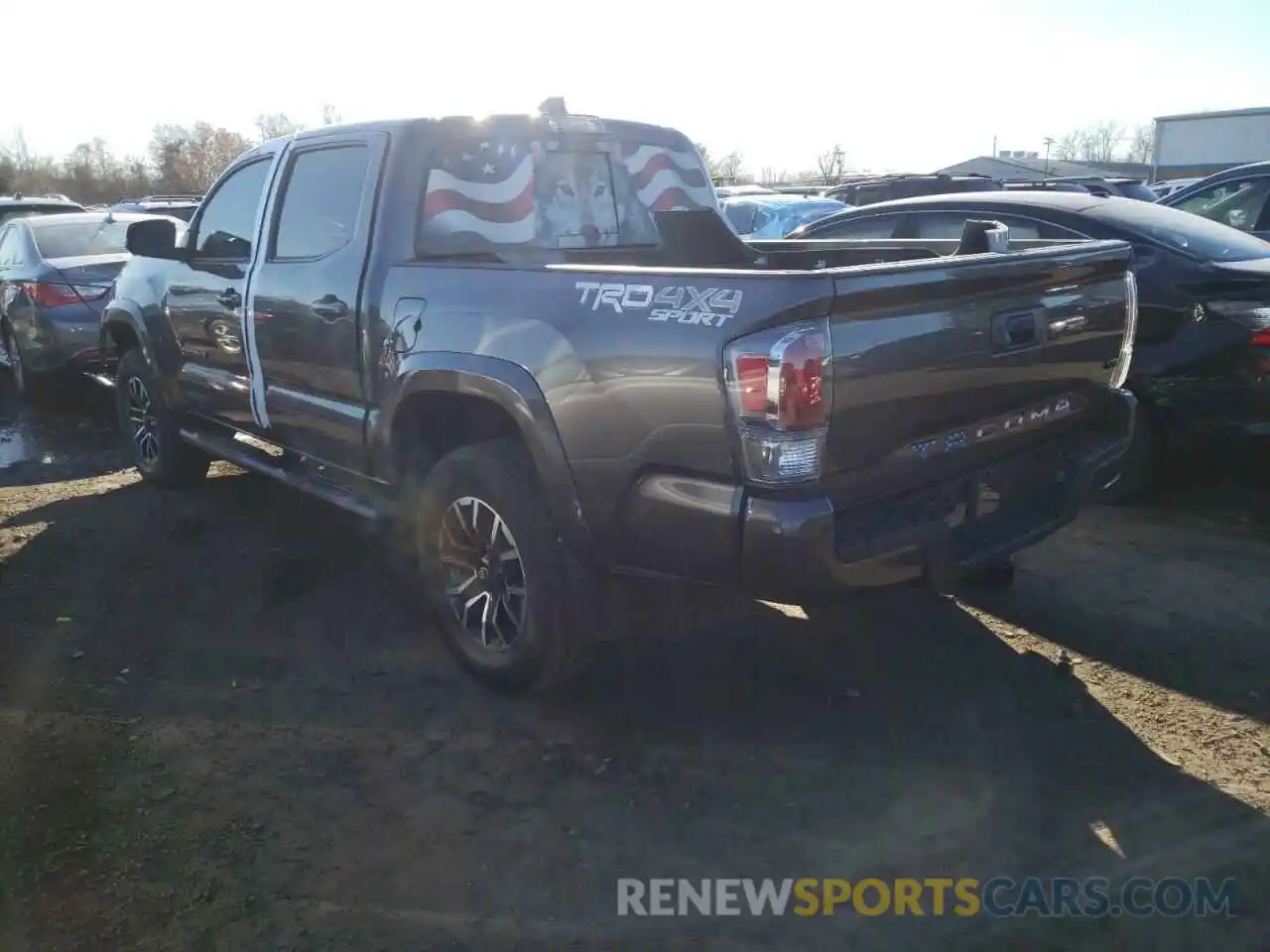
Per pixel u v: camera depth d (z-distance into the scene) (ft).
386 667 13.26
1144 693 12.41
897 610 14.69
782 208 50.06
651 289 10.00
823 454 9.37
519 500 11.50
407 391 12.46
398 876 9.45
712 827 10.14
